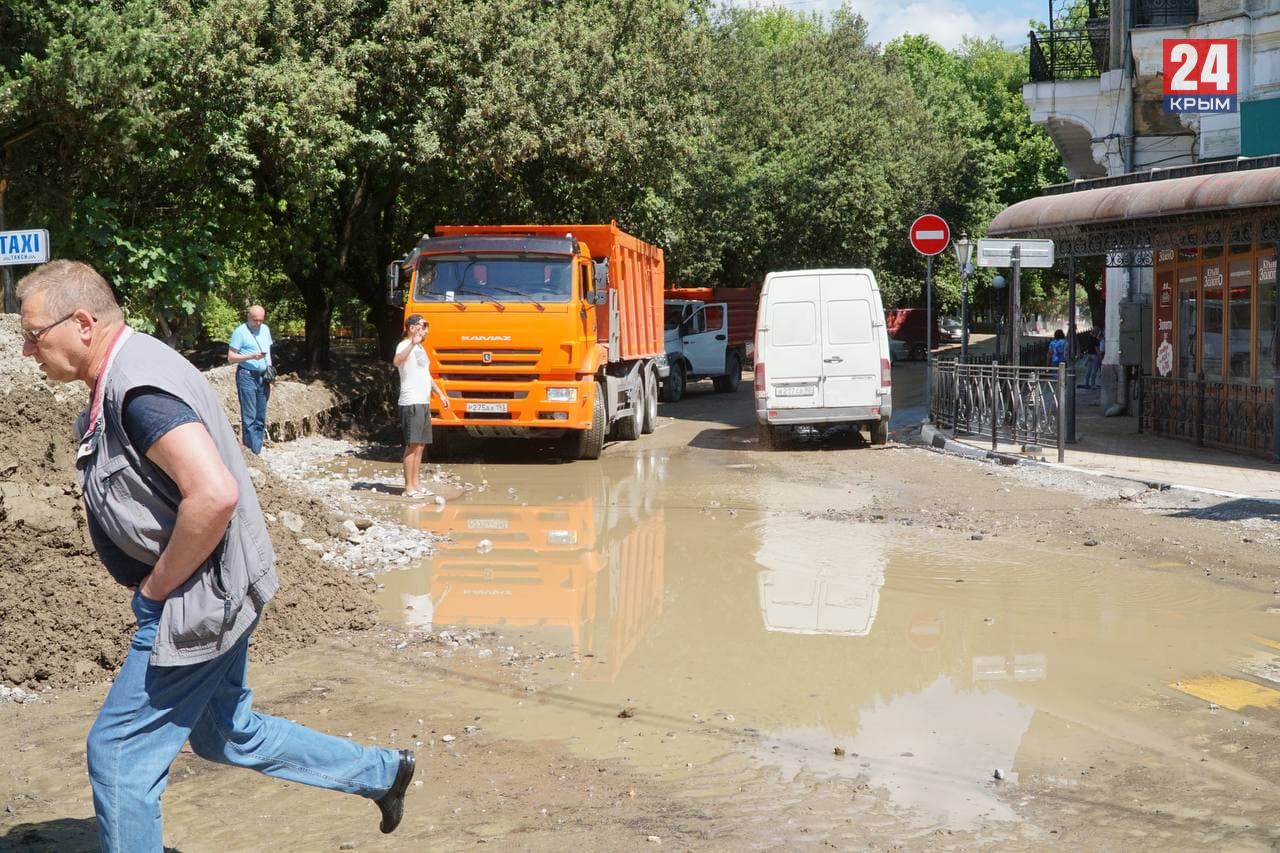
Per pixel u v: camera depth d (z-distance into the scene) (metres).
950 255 50.81
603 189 24.84
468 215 25.14
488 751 5.12
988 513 11.42
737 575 8.80
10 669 6.05
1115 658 6.56
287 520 9.19
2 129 15.55
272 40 18.64
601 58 21.98
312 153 18.17
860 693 5.95
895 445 17.83
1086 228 17.83
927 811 4.43
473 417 16.17
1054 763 4.95
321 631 7.11
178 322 24.97
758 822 4.33
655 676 6.27
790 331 17.72
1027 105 23.16
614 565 9.19
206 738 3.57
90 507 3.29
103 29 14.70
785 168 40.47
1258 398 15.18
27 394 8.42
